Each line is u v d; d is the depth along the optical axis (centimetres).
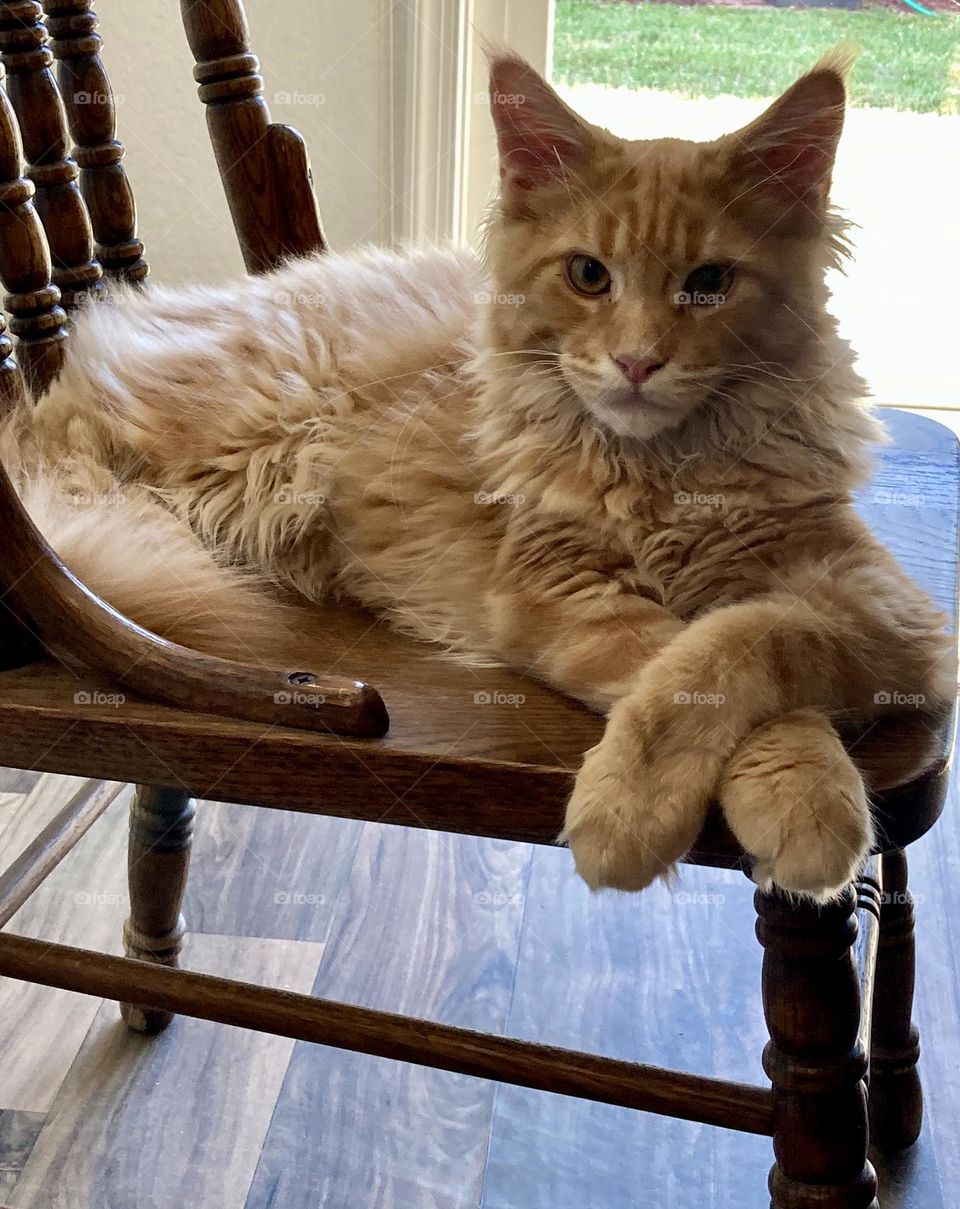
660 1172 113
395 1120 118
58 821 115
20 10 103
